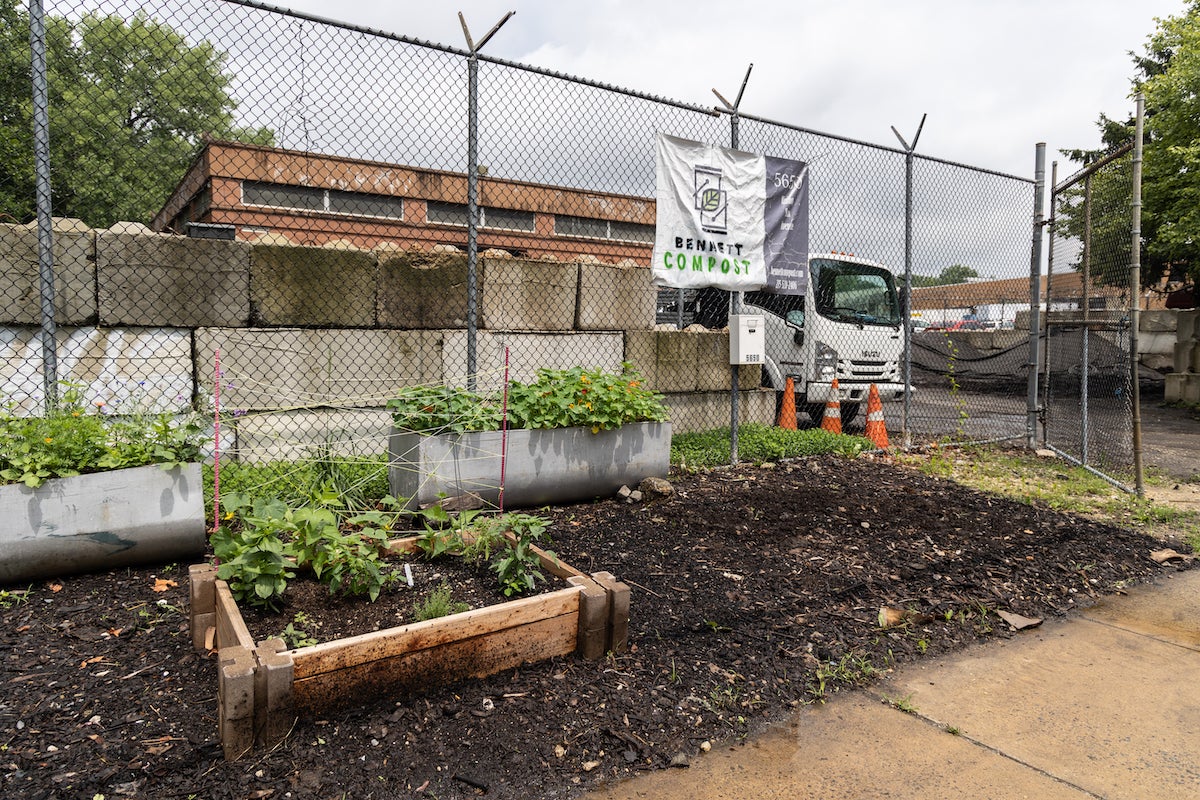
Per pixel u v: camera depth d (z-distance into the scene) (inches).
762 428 309.7
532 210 265.9
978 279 342.3
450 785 88.0
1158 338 695.1
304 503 166.9
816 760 98.5
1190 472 313.4
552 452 196.1
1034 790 93.4
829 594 153.6
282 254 207.2
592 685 110.7
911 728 108.0
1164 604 163.5
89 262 183.9
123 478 139.0
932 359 691.4
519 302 244.5
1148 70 765.3
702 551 172.7
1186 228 574.2
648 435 216.4
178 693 102.2
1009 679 125.2
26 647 113.0
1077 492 259.3
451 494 177.8
